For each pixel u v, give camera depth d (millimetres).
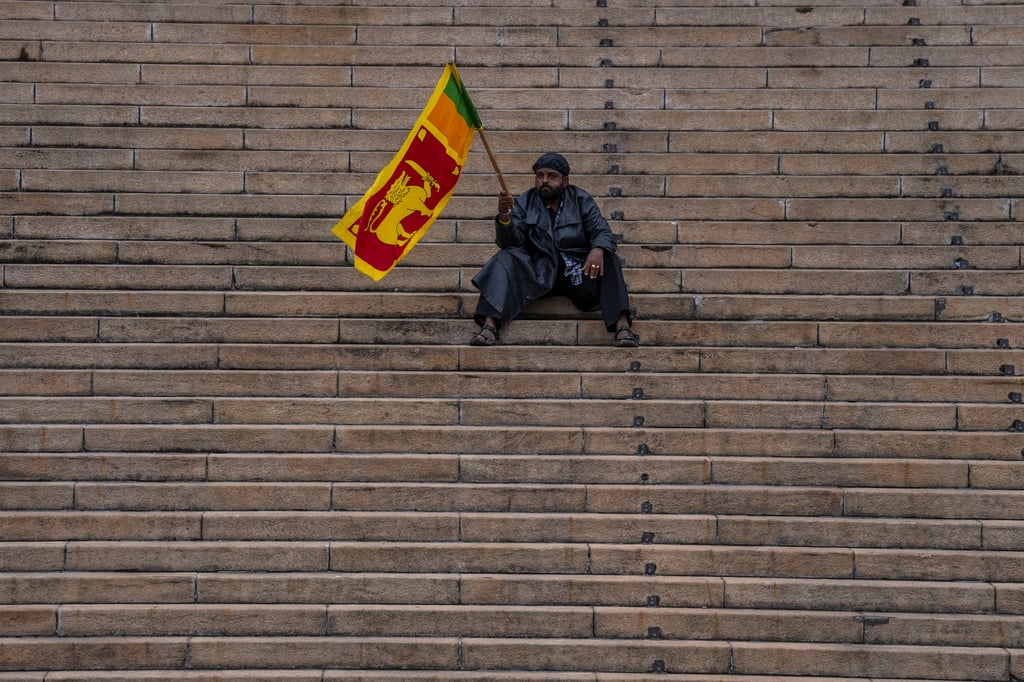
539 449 8078
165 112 10508
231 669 7141
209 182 10016
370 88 10711
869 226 9617
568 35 11148
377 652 7180
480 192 10094
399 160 8211
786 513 7797
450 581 7418
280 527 7664
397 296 9008
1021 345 8742
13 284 9102
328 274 9242
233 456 7934
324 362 8547
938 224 9602
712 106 10633
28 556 7473
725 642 7266
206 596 7387
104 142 10234
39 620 7207
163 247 9383
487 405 8242
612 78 10859
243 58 10961
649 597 7406
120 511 7738
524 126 10555
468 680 7043
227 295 8961
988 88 10617
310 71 10867
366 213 8195
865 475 7930
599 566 7543
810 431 8117
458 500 7816
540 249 8867
